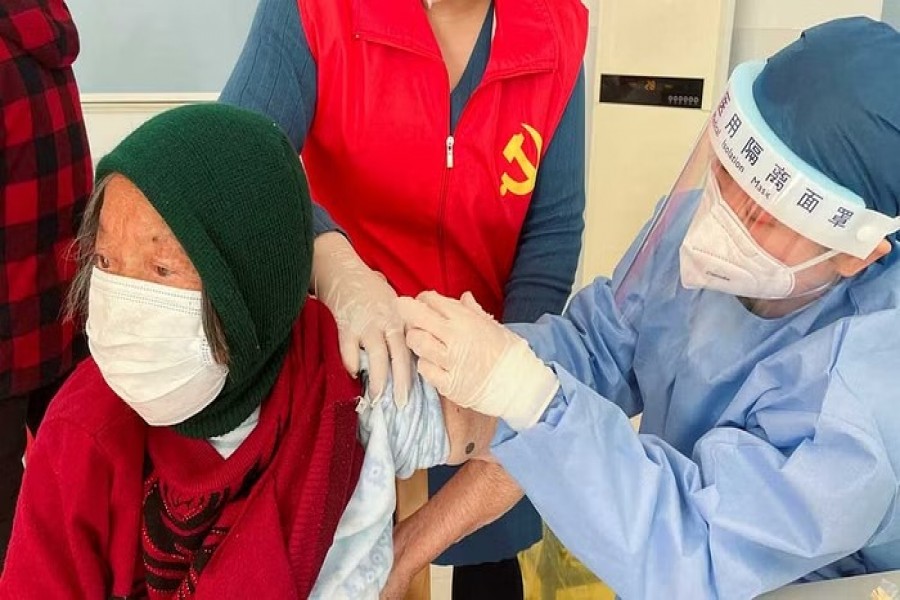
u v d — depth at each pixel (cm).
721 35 221
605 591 169
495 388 87
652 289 116
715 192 92
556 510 93
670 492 91
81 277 85
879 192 82
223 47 257
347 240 110
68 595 86
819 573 105
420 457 95
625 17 237
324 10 118
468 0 124
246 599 81
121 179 75
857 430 85
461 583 157
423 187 127
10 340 167
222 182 75
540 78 125
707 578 89
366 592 89
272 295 80
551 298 135
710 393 106
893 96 80
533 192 134
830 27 86
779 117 84
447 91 121
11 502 174
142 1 249
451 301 93
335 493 85
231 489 83
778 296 95
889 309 90
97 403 86
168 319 77
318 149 129
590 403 90
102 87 256
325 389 87
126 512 85
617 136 248
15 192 162
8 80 158
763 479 90
